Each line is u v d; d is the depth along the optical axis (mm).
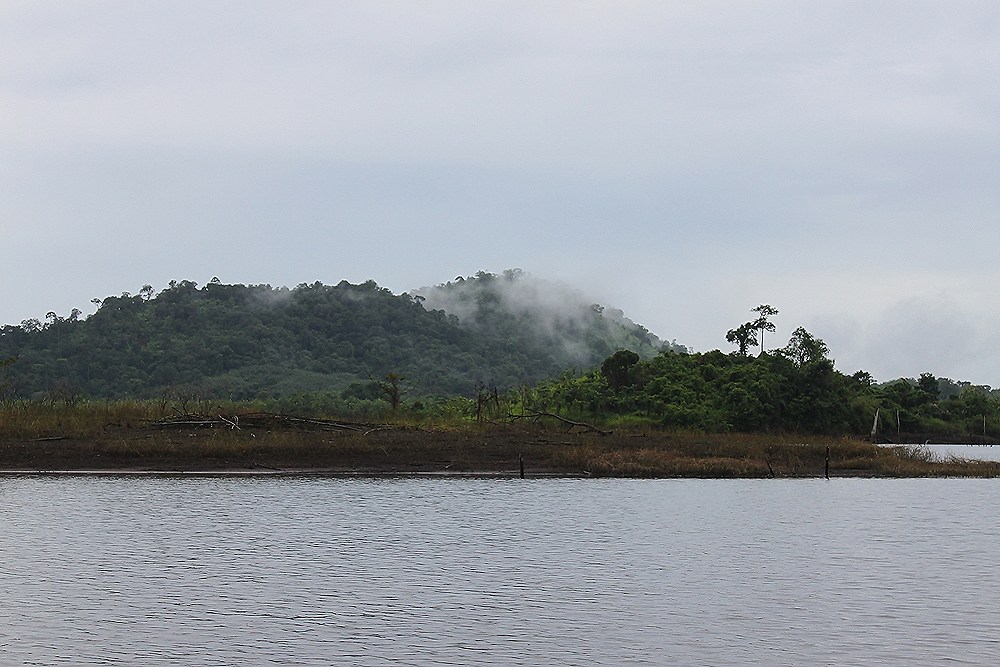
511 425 75688
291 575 31969
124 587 29938
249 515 43906
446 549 36812
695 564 34906
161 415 69812
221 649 24062
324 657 23594
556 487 56219
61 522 41062
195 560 34031
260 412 72188
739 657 24031
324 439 64250
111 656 23391
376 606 28203
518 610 28062
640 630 26203
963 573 33812
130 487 52000
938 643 25297
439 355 195875
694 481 60844
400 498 50344
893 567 34750
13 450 59438
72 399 76875
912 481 63844
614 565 34438
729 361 102688
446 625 26406
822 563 35375
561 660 23609
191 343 172125
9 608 27250
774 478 63531
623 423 85875
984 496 55750
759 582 32094
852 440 78062
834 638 25672
